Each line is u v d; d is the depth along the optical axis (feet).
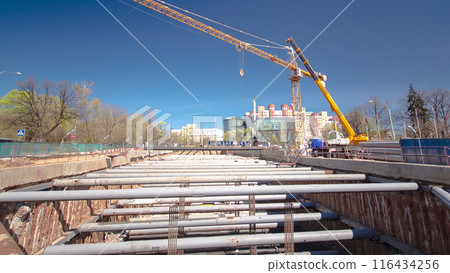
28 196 25.08
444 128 131.23
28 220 30.89
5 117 130.00
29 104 136.46
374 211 36.73
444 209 26.35
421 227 28.76
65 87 144.66
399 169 32.19
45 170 34.94
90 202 47.50
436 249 26.84
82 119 174.50
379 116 167.63
